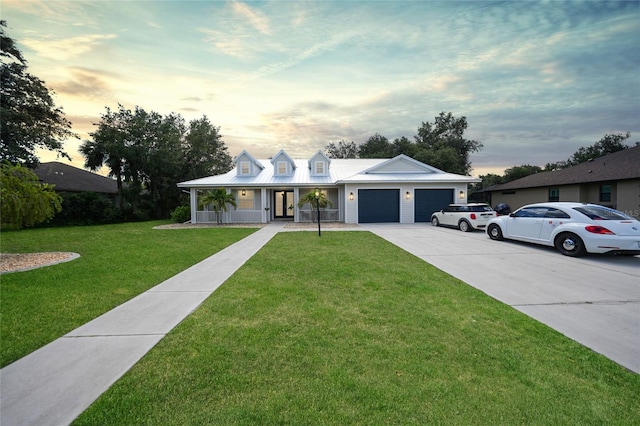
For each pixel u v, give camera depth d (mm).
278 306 4223
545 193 22641
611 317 3855
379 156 36781
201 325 3582
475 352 2939
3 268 6645
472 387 2371
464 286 5238
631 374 2561
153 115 27688
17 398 2201
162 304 4352
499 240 10750
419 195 18547
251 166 20812
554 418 2023
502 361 2773
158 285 5352
